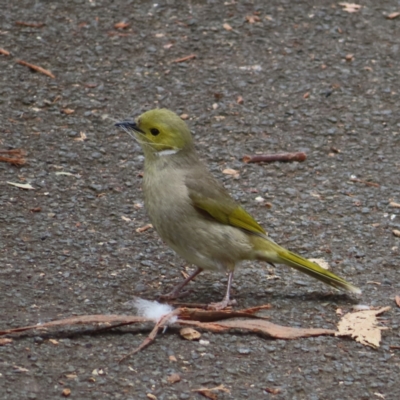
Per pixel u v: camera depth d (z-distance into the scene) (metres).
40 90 15.05
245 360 9.12
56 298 10.01
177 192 10.00
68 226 11.73
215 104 15.27
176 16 17.31
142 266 11.05
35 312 9.63
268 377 8.88
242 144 14.41
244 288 10.80
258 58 16.52
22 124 14.20
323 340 9.64
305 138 14.72
